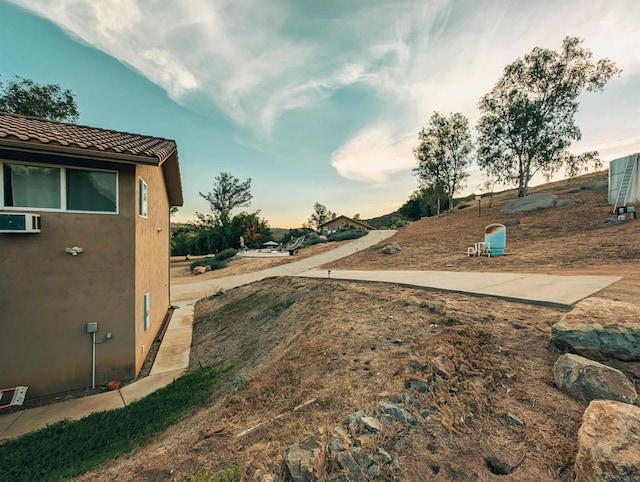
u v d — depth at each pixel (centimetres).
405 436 240
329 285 873
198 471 246
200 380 579
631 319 319
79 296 603
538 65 2417
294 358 462
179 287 1770
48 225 577
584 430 201
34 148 521
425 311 512
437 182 3356
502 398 275
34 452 383
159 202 1005
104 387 606
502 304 497
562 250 1066
